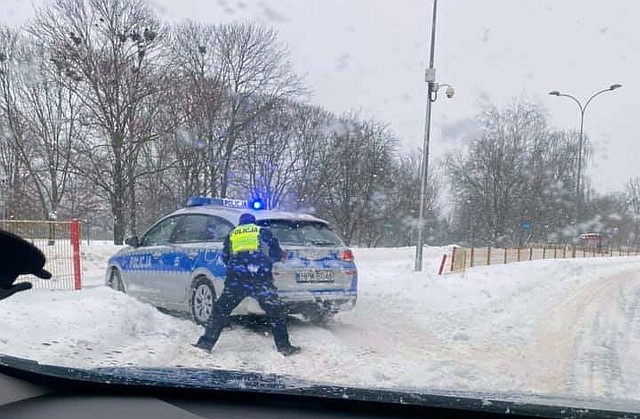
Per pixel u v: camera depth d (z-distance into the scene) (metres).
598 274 21.73
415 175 52.94
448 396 3.36
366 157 50.34
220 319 6.86
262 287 6.90
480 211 54.34
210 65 38.81
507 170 53.19
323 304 7.82
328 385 3.66
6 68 34.56
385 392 3.41
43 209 32.94
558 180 52.16
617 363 7.16
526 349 7.84
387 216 51.88
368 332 8.44
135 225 34.31
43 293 8.76
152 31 34.53
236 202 9.15
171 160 35.25
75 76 33.25
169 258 8.55
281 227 7.97
